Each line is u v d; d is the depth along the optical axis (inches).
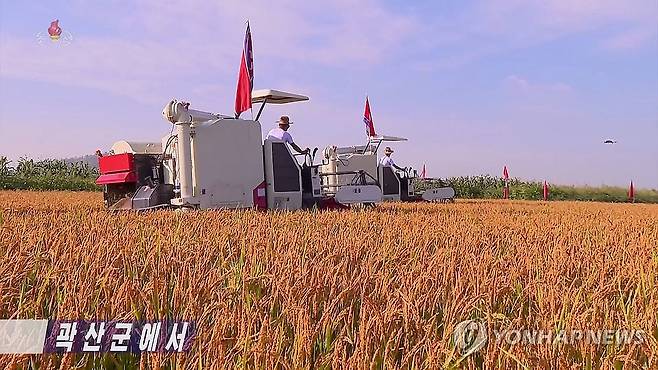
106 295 156.8
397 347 127.0
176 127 526.0
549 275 206.4
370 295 162.7
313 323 140.6
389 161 993.5
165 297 160.6
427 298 164.1
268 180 579.2
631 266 225.3
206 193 526.9
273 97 577.9
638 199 1865.2
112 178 560.7
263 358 116.1
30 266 197.2
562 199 1904.5
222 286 190.1
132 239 284.0
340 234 336.2
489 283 180.2
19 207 657.0
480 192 1897.1
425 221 458.6
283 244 280.5
